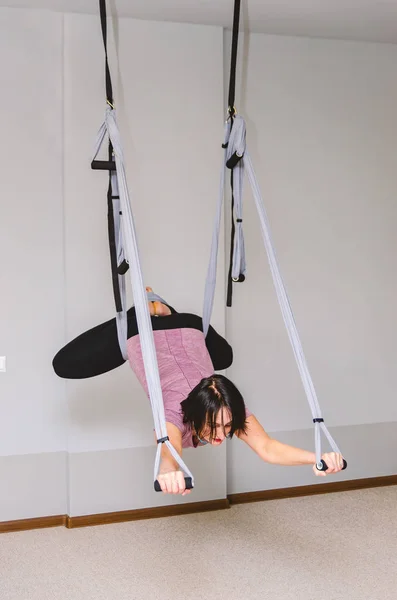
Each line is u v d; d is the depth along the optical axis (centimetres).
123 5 377
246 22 408
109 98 281
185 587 308
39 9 384
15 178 385
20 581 317
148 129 400
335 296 448
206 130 409
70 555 347
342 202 449
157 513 403
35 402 390
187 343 287
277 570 325
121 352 305
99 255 392
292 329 257
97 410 396
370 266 456
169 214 404
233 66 285
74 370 309
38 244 389
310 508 414
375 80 454
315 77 441
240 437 244
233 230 303
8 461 386
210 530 379
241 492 431
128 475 400
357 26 419
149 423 404
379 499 430
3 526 384
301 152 439
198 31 407
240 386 429
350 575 319
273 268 266
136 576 321
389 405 462
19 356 387
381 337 460
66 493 396
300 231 439
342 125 448
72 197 388
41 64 387
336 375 450
